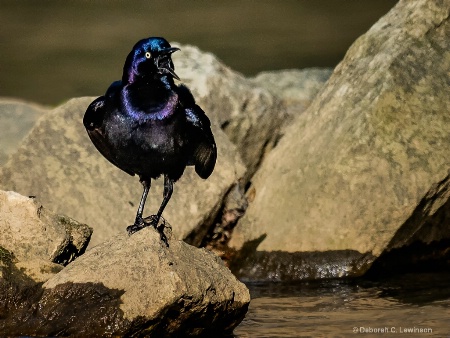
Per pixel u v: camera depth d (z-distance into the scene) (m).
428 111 13.21
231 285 10.02
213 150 11.26
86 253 10.01
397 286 12.54
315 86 19.48
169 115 10.42
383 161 12.96
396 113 13.19
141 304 9.34
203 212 13.64
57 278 9.70
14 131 17.48
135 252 9.63
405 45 13.71
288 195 13.63
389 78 13.38
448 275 13.08
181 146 10.63
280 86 19.52
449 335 10.18
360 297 12.04
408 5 14.38
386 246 12.94
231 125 15.70
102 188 13.64
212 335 10.13
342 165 13.16
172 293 9.31
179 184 13.76
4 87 25.16
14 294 9.73
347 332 10.39
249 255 13.56
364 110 13.31
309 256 13.17
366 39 14.45
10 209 10.50
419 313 11.13
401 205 12.75
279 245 13.38
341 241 13.07
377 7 32.78
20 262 10.09
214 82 15.73
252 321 10.98
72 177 13.69
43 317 9.55
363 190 13.00
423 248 13.16
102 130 10.66
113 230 13.34
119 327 9.30
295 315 11.24
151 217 10.87
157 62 10.37
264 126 16.11
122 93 10.46
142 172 10.91
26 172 13.66
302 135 14.26
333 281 12.93
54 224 10.66
